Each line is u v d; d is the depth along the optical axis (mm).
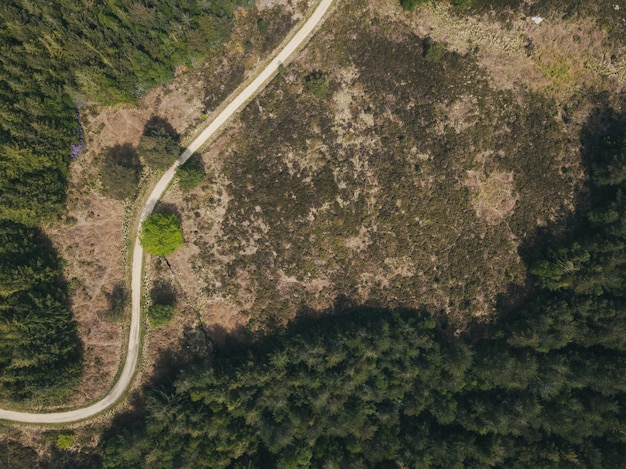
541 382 74438
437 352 78250
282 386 75625
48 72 70938
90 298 78312
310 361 76312
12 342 69625
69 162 76938
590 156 80500
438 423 78500
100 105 78312
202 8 77062
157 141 75250
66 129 74688
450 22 81688
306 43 82562
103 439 76562
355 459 75250
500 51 81250
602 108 81000
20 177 70562
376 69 82250
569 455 72312
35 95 70188
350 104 82438
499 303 81125
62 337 73750
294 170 82062
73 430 75938
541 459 73438
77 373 74750
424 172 81812
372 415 78688
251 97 82188
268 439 73812
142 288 79938
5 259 69938
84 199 78750
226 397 74125
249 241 81875
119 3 71438
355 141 82188
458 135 81625
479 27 81062
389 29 82500
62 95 73250
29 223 73062
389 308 82500
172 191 81250
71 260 78000
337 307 82812
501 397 76875
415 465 74062
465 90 81562
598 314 74000
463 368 76125
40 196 71562
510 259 81125
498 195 81562
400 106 82062
